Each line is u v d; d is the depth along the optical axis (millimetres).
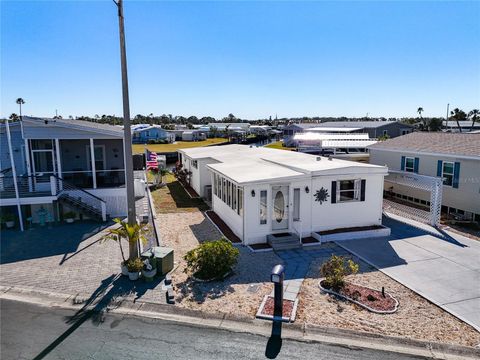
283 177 14719
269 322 9109
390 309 9602
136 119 154375
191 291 10781
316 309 9664
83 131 18891
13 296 10617
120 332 8742
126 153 11508
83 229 17297
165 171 34344
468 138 20844
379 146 25250
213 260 11312
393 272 12008
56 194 17875
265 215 14914
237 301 10156
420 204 21547
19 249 14523
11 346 8188
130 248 11852
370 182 16344
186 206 22062
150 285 11203
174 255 13727
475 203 18094
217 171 17906
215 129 103125
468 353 7863
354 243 14883
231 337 8508
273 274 9102
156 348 8078
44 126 18344
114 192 19797
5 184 20141
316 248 14352
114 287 11102
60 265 12852
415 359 7684
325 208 15820
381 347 8086
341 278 10758
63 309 9859
